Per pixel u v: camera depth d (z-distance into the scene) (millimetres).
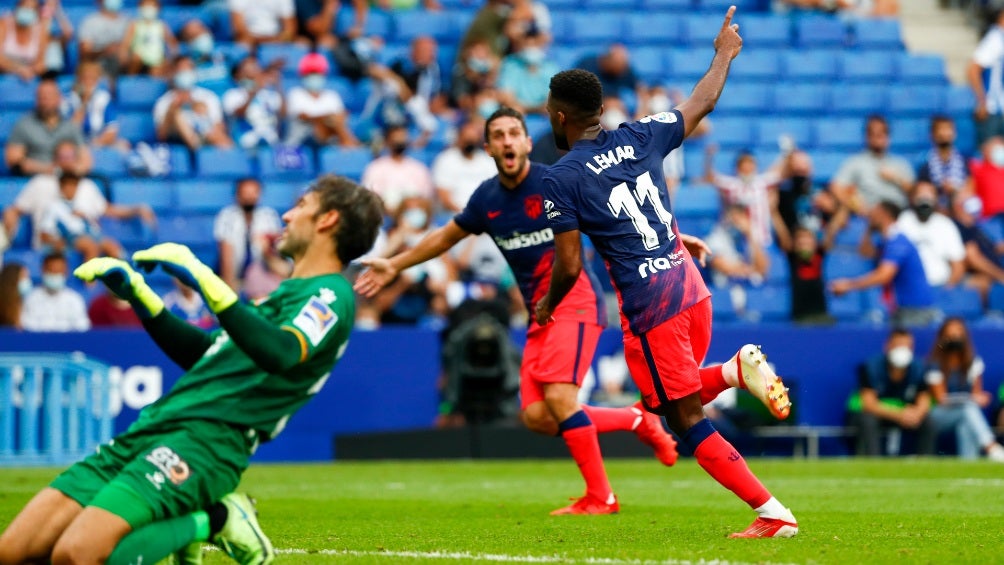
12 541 14719
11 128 61156
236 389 15141
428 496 32000
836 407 50812
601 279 49219
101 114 60656
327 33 67688
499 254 54406
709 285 57969
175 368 46906
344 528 23703
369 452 47844
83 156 57125
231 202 59625
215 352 15484
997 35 71938
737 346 50219
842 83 72938
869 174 63469
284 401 15398
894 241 54469
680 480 37469
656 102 63031
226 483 15039
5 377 42875
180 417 15039
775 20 74812
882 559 17906
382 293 52156
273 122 61969
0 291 48375
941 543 20156
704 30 73438
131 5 67938
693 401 20844
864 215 63094
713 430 20766
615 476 39312
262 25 66562
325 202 15914
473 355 46344
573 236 21109
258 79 61906
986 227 64188
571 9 74438
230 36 66625
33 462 42812
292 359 14656
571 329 26578
